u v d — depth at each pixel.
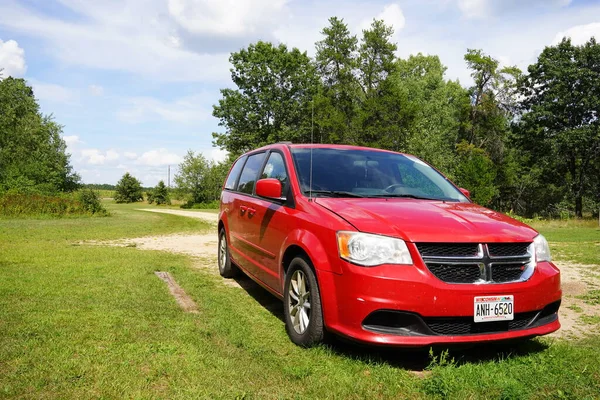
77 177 57.34
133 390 2.68
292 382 2.94
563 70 41.81
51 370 2.89
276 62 51.94
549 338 4.18
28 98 51.84
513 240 3.46
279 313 4.80
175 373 2.96
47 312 4.26
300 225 3.97
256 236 5.13
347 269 3.32
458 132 53.00
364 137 47.16
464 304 3.20
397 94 45.78
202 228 19.53
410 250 3.28
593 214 49.44
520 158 50.59
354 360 3.37
